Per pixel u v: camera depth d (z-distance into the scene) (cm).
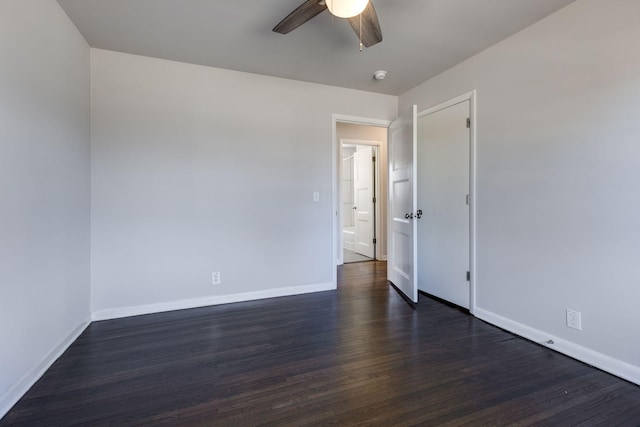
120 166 285
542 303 232
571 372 195
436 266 339
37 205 188
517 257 250
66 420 151
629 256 185
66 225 228
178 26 243
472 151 289
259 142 337
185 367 201
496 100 267
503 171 261
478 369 198
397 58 296
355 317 289
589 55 203
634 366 183
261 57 295
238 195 329
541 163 232
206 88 314
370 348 227
